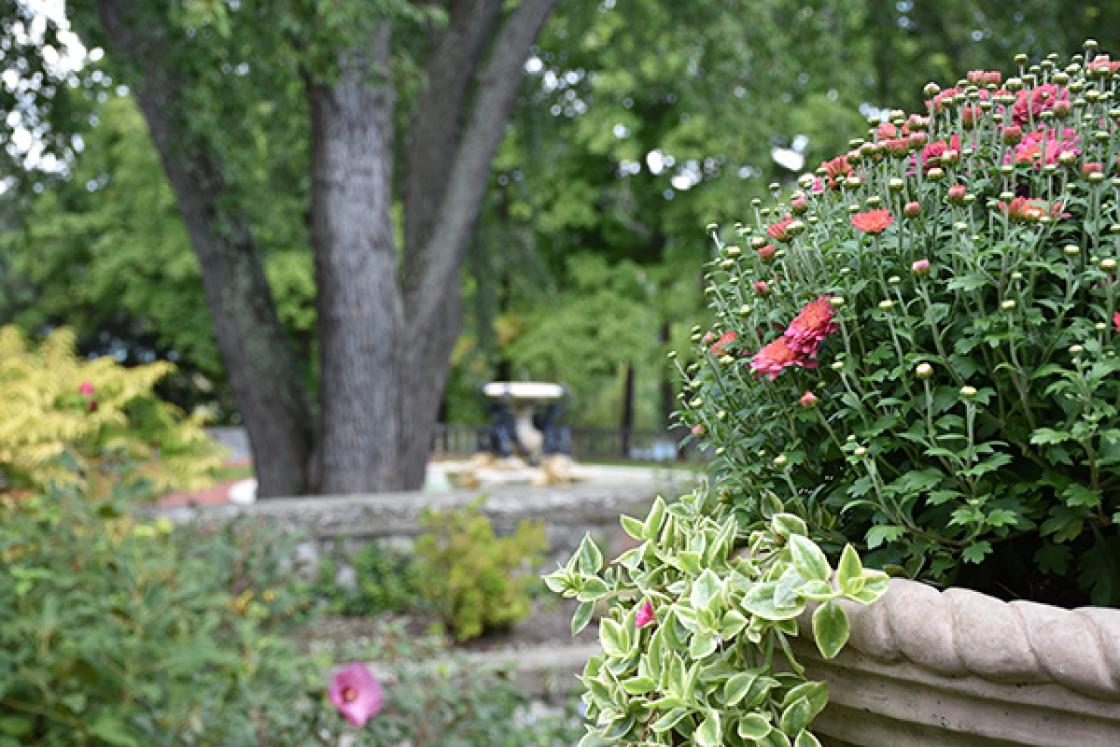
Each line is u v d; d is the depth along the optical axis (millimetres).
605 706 1207
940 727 957
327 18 5395
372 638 5359
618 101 16594
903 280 1158
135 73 6562
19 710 2562
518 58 7699
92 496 3295
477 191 7770
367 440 7391
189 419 5969
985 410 1104
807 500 1269
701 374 1344
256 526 3982
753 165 10352
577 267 19391
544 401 15023
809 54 10289
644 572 1291
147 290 22203
